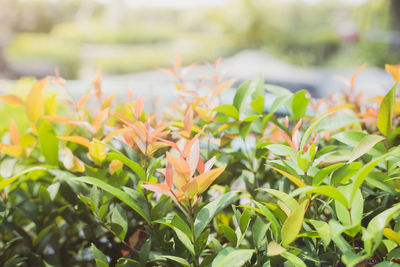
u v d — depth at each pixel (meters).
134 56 23.36
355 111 1.58
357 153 0.87
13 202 1.31
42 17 36.59
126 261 0.93
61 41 25.73
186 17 38.44
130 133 1.08
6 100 1.30
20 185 1.28
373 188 1.18
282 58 24.61
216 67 1.55
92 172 1.15
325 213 1.17
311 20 28.42
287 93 1.41
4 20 31.64
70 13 38.69
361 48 19.05
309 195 0.88
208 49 26.56
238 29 27.86
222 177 1.21
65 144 1.33
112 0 37.56
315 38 25.00
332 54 23.58
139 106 1.12
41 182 1.29
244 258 0.76
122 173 1.15
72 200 1.22
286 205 0.91
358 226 0.77
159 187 0.84
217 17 30.52
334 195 0.73
